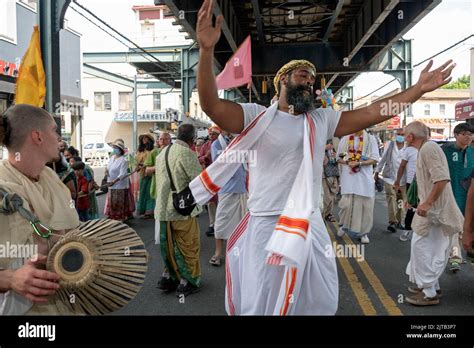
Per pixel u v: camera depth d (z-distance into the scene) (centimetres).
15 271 174
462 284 498
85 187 675
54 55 607
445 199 417
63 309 185
